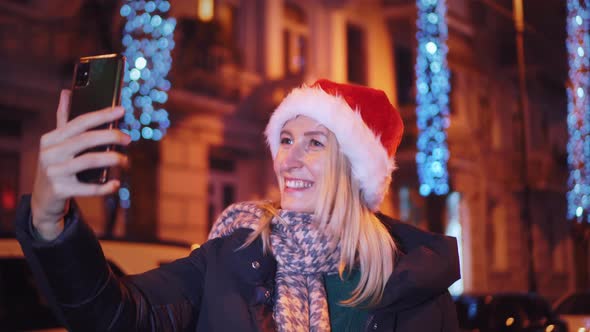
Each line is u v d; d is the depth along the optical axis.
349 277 1.93
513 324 6.50
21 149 10.55
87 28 10.95
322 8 16.02
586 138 17.11
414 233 2.11
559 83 20.91
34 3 10.79
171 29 11.96
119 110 1.23
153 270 1.73
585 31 16.52
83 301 1.38
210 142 13.27
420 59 17.38
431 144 17.22
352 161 2.00
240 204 1.98
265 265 1.81
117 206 10.23
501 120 20.80
